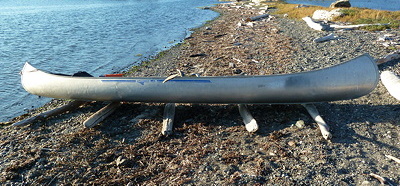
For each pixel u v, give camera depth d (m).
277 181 4.50
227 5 40.47
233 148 5.50
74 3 47.59
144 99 6.80
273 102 6.54
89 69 12.51
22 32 21.14
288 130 5.96
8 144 6.00
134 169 5.03
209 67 10.99
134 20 27.36
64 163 5.24
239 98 6.46
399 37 13.17
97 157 5.41
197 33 19.59
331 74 6.26
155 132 6.16
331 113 6.58
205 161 5.14
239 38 16.23
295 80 6.29
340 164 4.87
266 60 11.32
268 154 5.25
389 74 7.95
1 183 4.79
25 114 7.97
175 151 5.51
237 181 4.54
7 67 12.95
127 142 5.88
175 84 6.55
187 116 6.77
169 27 23.06
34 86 7.58
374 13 19.09
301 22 19.91
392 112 6.44
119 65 12.89
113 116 6.91
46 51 15.70
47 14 32.53
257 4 38.66
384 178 4.42
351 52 11.28
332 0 45.97
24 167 5.16
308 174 4.62
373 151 5.17
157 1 51.81
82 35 19.94
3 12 34.81
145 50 15.54
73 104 7.35
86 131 6.25
